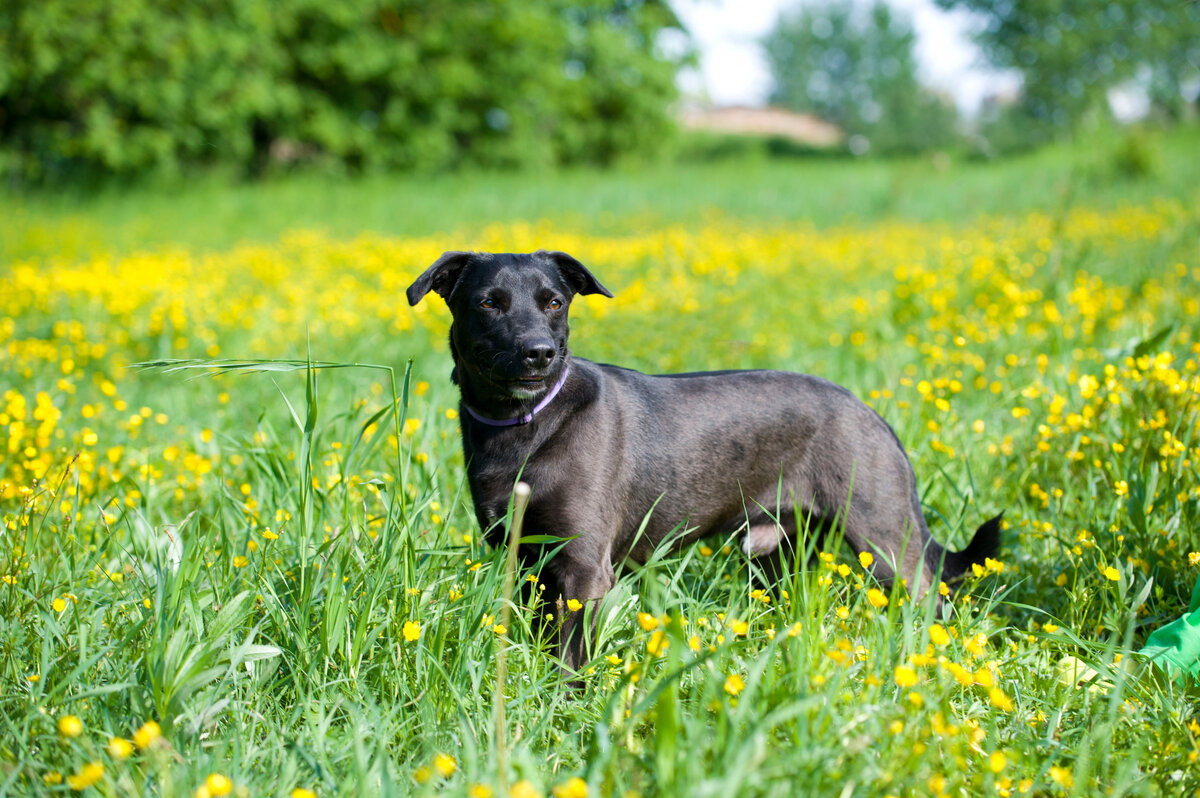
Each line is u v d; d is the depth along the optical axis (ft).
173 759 7.01
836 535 10.76
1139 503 10.77
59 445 13.97
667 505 10.60
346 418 13.89
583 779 6.66
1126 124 58.49
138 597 9.09
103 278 28.04
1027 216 42.96
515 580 9.82
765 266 30.04
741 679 7.38
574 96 104.94
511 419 10.05
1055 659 9.47
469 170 94.89
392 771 7.08
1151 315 19.58
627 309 22.67
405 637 8.29
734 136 156.97
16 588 8.93
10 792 6.64
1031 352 17.29
